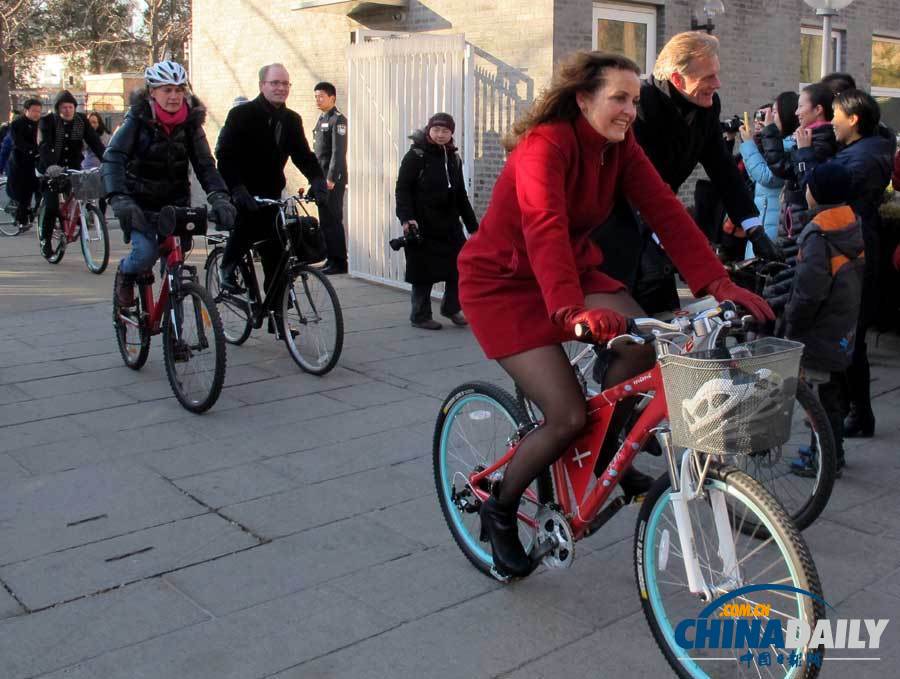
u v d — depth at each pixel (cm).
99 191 1007
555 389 313
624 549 394
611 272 435
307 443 520
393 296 912
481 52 1039
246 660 316
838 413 454
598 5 1018
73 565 382
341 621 340
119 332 657
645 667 312
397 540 404
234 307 696
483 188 1040
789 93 611
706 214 679
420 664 314
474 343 736
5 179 1395
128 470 481
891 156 490
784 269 447
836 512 427
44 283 985
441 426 389
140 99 586
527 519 354
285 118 652
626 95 298
